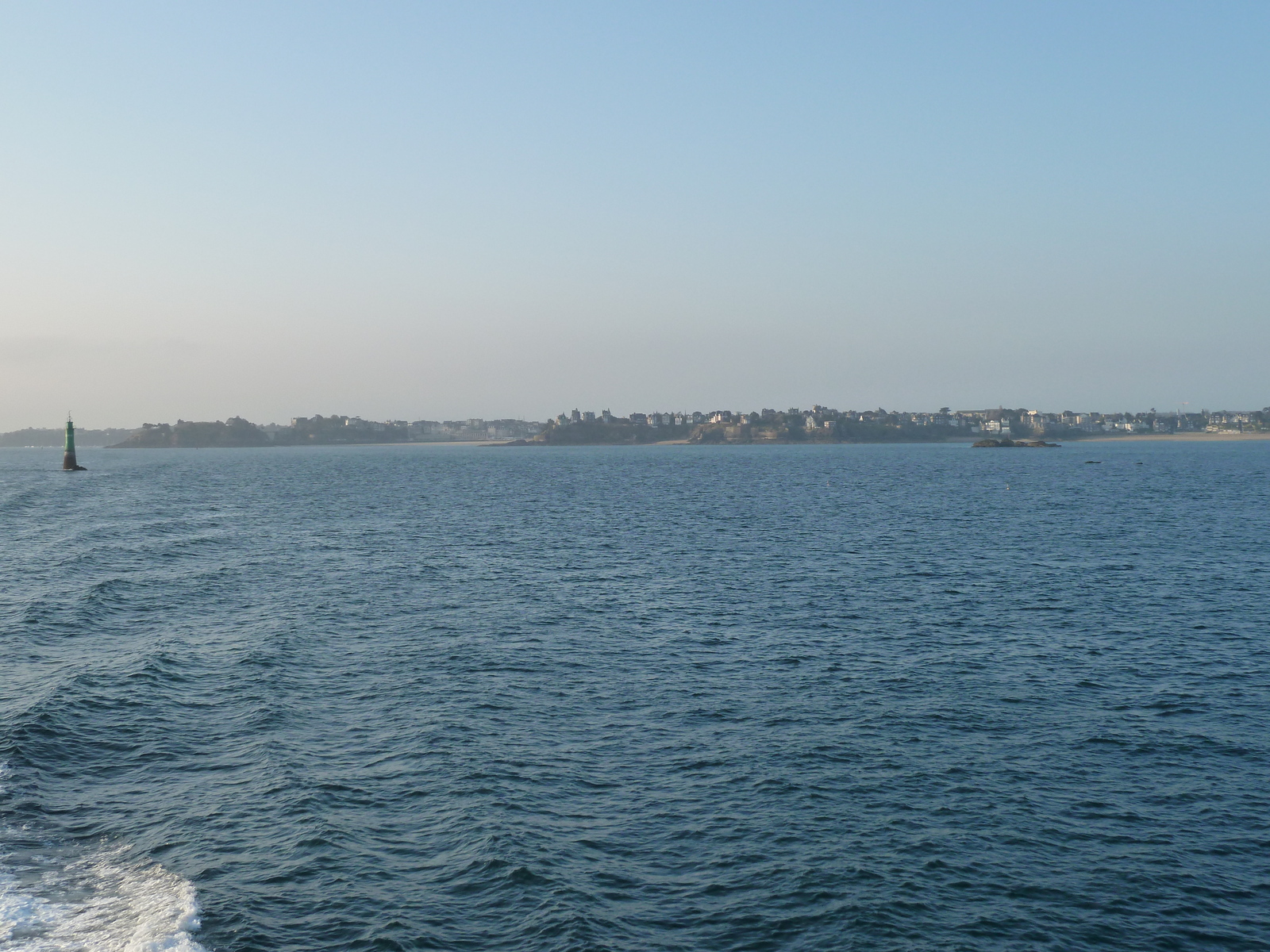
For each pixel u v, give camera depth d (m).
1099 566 67.75
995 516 109.62
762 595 56.28
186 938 18.77
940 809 25.41
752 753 29.38
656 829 24.11
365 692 35.50
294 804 24.97
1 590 55.38
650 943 19.22
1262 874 22.17
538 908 20.25
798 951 19.11
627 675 38.16
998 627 47.25
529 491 166.00
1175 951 19.34
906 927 19.94
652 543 83.75
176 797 25.45
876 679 37.62
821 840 23.59
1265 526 95.44
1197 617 49.31
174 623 47.06
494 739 30.36
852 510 119.31
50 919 19.20
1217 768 28.31
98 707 32.44
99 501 136.75
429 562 70.00
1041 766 28.47
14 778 25.86
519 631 46.12
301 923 19.53
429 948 18.83
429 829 23.81
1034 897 21.14
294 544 81.62
